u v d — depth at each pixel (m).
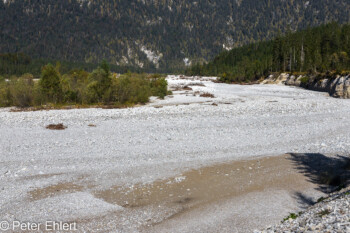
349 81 43.81
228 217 9.12
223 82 97.75
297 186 11.65
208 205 10.05
